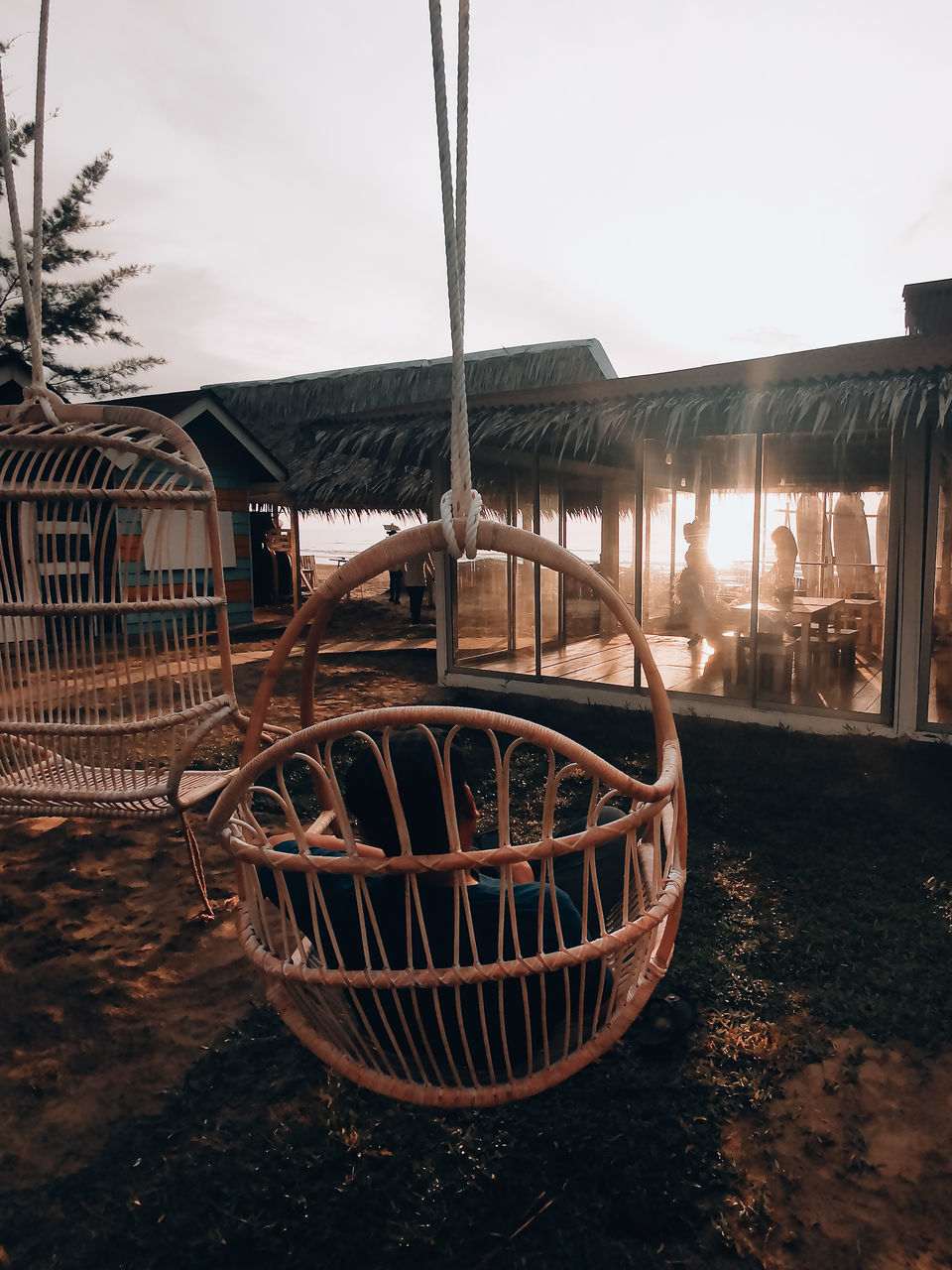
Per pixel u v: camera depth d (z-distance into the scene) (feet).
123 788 9.49
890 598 20.03
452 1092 5.48
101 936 11.12
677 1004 9.24
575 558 6.15
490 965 5.10
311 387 57.31
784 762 18.69
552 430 21.74
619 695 24.44
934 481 19.26
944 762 18.35
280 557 58.18
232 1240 6.63
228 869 13.03
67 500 9.21
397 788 5.11
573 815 15.53
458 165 5.11
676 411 19.17
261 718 6.65
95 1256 6.53
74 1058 8.80
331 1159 7.35
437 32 5.00
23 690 9.63
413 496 38.40
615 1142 7.52
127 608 9.27
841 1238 6.64
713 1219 6.78
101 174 57.93
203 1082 8.39
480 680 27.30
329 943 5.99
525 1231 6.72
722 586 28.37
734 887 12.58
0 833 14.30
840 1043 8.98
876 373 17.72
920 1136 7.68
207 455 42.88
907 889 12.35
